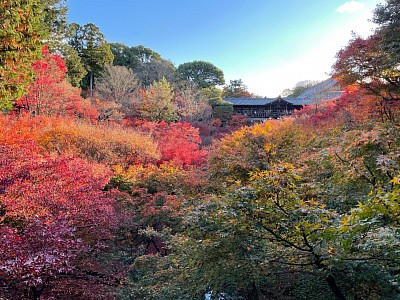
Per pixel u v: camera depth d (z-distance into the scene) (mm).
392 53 10094
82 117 19516
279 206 3406
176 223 8797
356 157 5727
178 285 5293
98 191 6508
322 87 30500
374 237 2822
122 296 5719
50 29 19391
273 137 10445
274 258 3791
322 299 4395
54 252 3959
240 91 51000
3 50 7363
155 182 11094
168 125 21344
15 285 4211
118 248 7953
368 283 3961
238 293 5383
